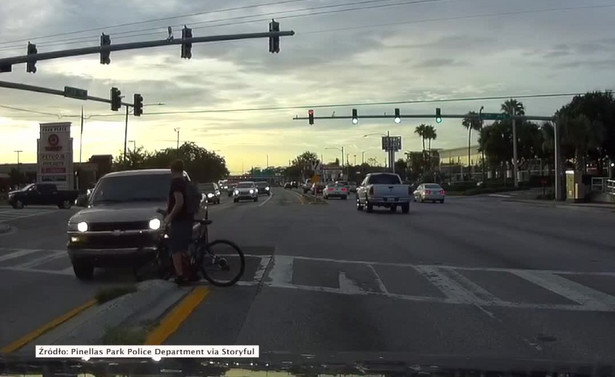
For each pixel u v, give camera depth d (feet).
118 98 113.09
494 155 275.18
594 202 141.59
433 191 159.02
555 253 49.37
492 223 81.20
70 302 31.48
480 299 31.22
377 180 109.91
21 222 97.45
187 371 15.78
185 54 75.36
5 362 16.89
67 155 168.04
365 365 16.26
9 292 34.42
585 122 173.27
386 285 35.24
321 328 25.30
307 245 55.57
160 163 249.34
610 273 39.27
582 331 24.76
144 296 30.07
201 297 31.68
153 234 36.37
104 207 39.14
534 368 16.08
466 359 17.11
